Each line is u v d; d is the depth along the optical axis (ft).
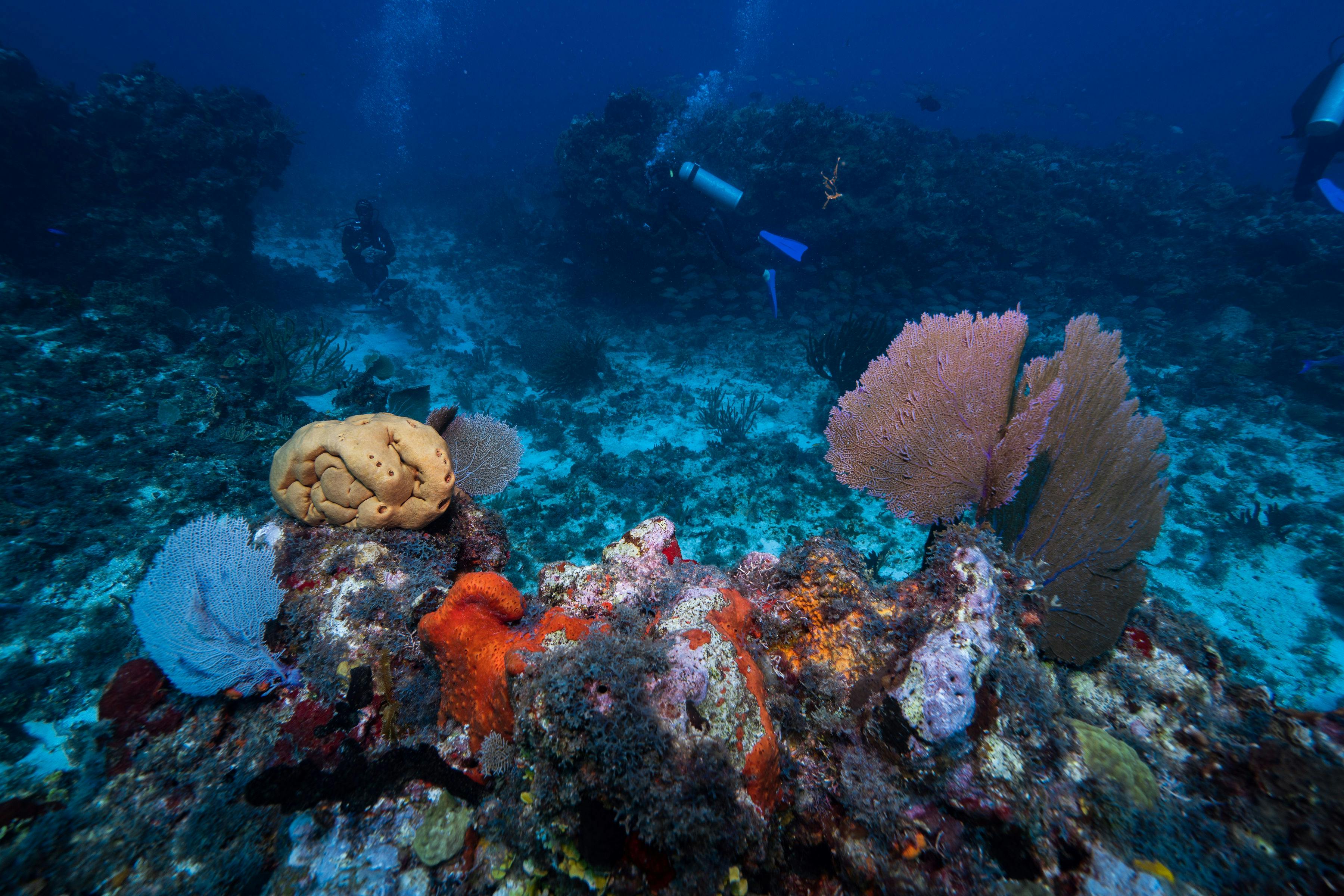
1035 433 9.32
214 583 8.09
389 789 7.52
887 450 10.44
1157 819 6.64
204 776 7.71
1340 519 24.73
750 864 5.90
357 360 40.40
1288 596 21.63
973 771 6.46
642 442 31.96
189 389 20.99
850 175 47.50
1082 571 10.10
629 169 48.37
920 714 6.47
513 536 23.03
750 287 48.55
